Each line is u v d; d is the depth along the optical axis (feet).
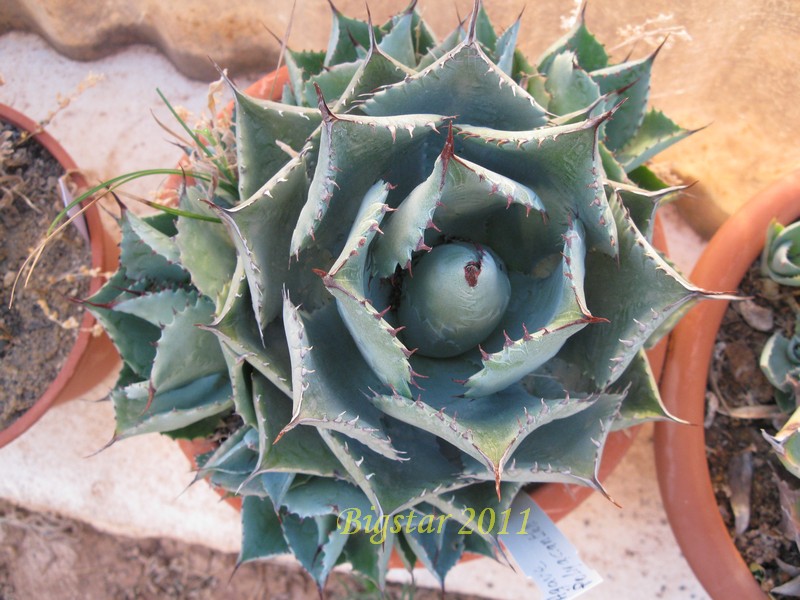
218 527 1.44
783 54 1.22
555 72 0.91
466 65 0.70
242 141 0.76
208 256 0.83
